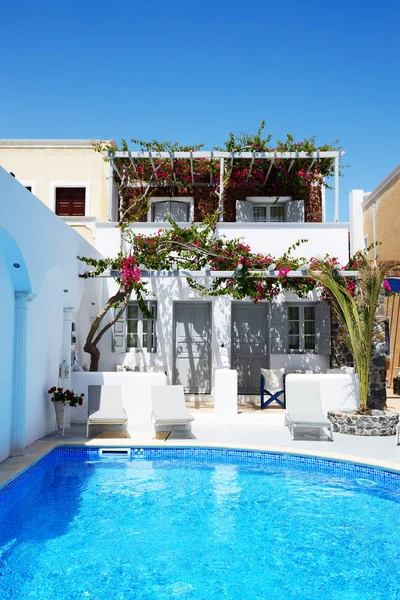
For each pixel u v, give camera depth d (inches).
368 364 410.0
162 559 205.3
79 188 643.5
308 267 455.8
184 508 265.7
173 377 549.6
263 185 621.9
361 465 313.1
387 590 180.5
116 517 252.1
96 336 527.5
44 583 183.9
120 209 585.3
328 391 440.1
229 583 185.3
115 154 553.3
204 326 570.3
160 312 542.0
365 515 256.5
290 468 338.0
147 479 314.8
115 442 365.1
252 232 545.3
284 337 548.1
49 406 396.8
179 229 455.8
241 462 350.9
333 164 587.8
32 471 305.1
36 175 642.8
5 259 308.7
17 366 326.0
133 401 439.2
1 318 308.0
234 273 451.2
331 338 541.0
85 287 476.1
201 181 634.2
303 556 209.3
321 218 639.8
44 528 237.6
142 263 452.4
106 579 187.5
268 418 439.5
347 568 198.4
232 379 439.8
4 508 261.0
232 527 240.2
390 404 546.9
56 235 378.0
